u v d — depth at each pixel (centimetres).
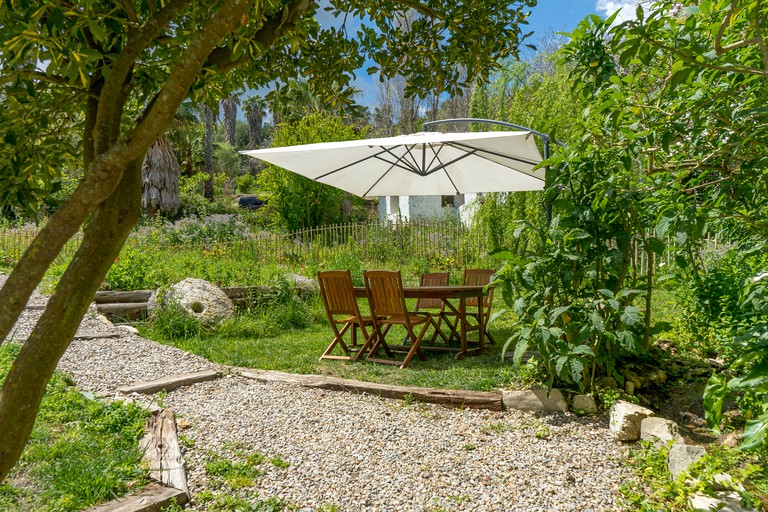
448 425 461
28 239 1424
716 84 291
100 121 136
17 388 123
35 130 190
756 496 286
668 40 270
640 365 545
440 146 751
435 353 748
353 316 754
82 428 389
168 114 121
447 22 278
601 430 438
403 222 1617
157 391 524
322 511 320
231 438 422
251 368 630
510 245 1331
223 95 228
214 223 1986
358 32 299
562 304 494
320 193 2241
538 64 1945
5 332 116
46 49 143
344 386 549
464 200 2289
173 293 866
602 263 480
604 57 399
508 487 353
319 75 303
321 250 1562
